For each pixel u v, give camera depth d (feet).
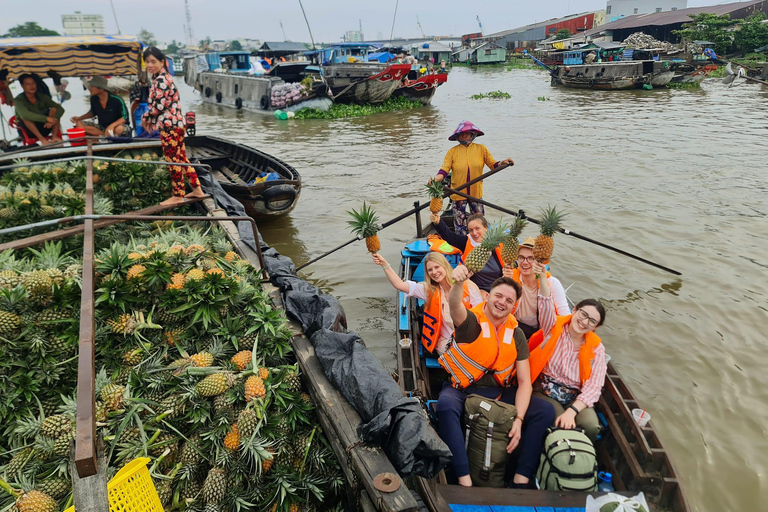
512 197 34.14
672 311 20.24
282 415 11.28
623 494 10.25
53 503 9.21
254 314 12.99
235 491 9.99
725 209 30.71
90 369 7.99
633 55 120.16
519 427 11.35
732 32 133.59
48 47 31.19
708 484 12.78
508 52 245.86
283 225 30.53
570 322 12.18
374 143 56.18
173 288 12.88
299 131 66.69
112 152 26.73
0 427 10.85
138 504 8.64
